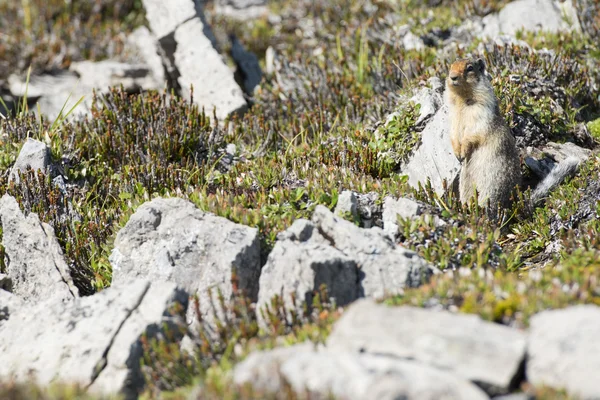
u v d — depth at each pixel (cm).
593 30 2428
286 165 1881
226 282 1377
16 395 1028
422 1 2927
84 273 1650
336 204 1595
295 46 2927
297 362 1022
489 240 1498
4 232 1712
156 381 1188
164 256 1491
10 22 3095
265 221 1510
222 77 2486
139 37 2986
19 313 1368
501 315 1114
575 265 1330
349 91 2322
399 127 1928
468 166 1744
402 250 1366
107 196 1839
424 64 2309
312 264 1306
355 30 2745
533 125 1966
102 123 2112
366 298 1325
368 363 1004
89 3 3266
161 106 2158
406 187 1688
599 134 2034
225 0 3375
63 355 1238
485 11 2644
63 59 2881
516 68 2148
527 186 1875
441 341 1022
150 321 1260
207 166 1947
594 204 1678
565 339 1010
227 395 983
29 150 1878
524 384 988
